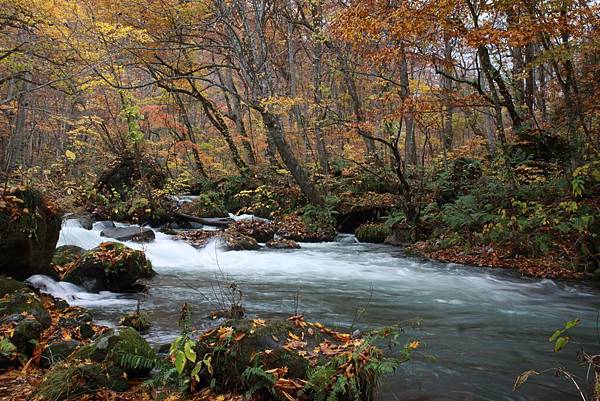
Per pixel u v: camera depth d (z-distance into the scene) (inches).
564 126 524.4
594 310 259.4
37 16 494.6
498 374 161.0
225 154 1103.0
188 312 183.2
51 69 554.3
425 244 476.7
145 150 737.0
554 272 346.0
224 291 292.2
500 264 378.6
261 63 585.6
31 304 181.8
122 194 629.3
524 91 633.6
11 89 650.2
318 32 650.2
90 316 203.8
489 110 668.1
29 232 232.2
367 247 518.3
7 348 147.7
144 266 313.0
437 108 504.7
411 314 244.7
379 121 604.4
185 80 779.4
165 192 622.2
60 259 303.6
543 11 402.9
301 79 970.1
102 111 901.2
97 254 277.6
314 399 120.5
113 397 127.8
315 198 620.4
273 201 687.1
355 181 687.1
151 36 607.8
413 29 406.6
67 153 524.7
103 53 525.3
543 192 419.8
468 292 301.0
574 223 351.6
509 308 261.7
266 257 440.5
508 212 422.3
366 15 436.5
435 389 146.6
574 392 146.9
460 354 180.9
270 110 582.6
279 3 759.1
